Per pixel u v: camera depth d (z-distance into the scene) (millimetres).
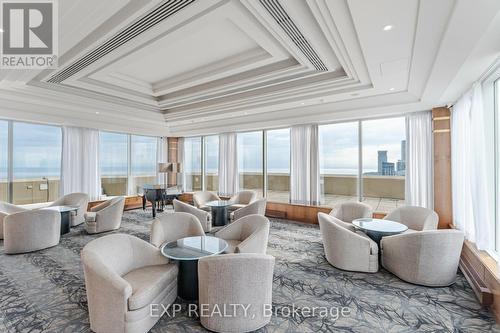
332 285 3062
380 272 3418
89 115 6320
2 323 2322
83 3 2232
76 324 2299
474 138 3406
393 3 2031
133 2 2303
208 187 9234
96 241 2459
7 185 5703
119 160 7949
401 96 4598
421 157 4996
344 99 4988
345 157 6141
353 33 2572
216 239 3277
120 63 3660
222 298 2123
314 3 2150
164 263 2838
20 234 4082
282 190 7238
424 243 2961
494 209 3447
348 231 3449
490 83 3438
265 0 2188
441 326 2301
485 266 2867
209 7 2381
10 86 4320
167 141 9242
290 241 4820
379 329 2254
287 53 3371
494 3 1810
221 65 4000
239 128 7414
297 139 6586
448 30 2178
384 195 5727
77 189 6652
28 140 6027
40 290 2930
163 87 4949
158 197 6859
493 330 2256
